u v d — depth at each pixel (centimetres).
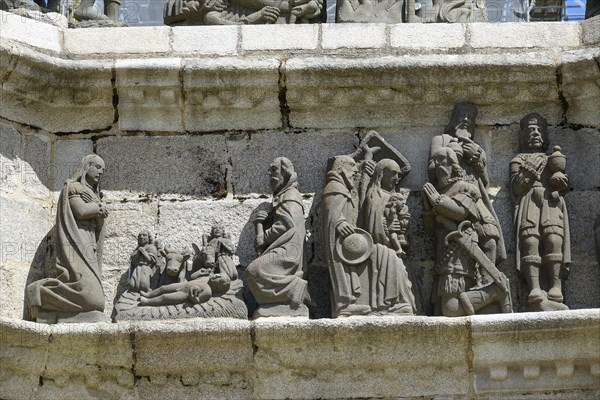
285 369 1584
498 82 1681
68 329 1583
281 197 1645
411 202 1670
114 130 1705
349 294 1598
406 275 1614
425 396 1578
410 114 1700
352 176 1650
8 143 1675
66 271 1614
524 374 1570
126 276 1655
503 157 1688
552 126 1695
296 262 1609
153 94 1694
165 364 1587
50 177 1698
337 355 1578
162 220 1673
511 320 1562
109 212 1677
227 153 1694
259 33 1716
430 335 1568
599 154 1680
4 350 1566
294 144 1694
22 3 1734
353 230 1619
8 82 1673
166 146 1698
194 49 1712
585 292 1641
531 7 2072
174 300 1608
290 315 1593
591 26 1705
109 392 1595
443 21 1753
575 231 1659
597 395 1568
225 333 1573
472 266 1617
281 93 1691
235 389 1591
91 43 1716
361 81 1680
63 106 1705
